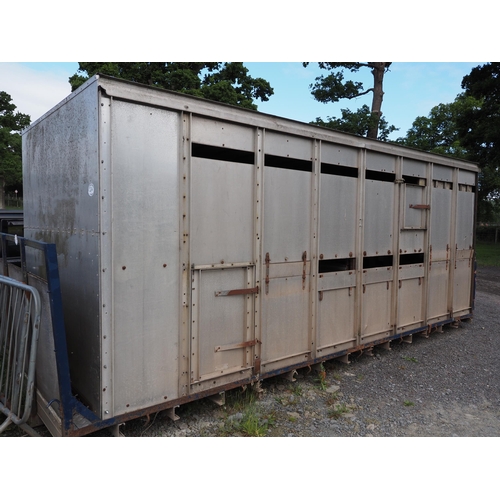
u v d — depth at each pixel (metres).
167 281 3.24
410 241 5.79
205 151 4.13
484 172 23.73
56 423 2.86
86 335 3.07
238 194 3.72
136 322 3.07
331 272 4.67
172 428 3.39
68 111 3.22
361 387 4.46
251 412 3.64
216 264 3.57
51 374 2.94
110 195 2.88
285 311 4.20
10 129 27.09
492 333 6.79
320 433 3.46
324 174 4.53
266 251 3.98
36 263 3.18
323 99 17.30
